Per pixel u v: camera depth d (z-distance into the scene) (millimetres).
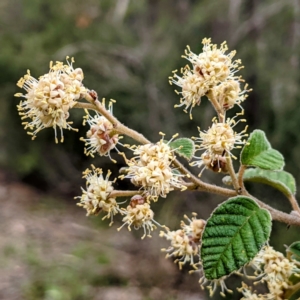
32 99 1420
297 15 6344
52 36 9062
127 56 8008
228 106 1514
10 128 11172
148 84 7504
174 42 7656
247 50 6531
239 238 1227
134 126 7473
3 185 11094
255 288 4387
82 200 1491
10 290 6496
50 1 9344
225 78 1467
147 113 7395
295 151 5570
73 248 7875
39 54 8961
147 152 1365
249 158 1443
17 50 9438
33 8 9562
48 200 10414
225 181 1666
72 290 6551
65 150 10219
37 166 10836
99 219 8953
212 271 1201
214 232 1243
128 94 7668
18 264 7297
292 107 5805
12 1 9977
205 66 1464
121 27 8664
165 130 7055
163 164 1345
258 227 1233
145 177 1327
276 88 6082
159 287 6562
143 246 7512
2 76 9828
